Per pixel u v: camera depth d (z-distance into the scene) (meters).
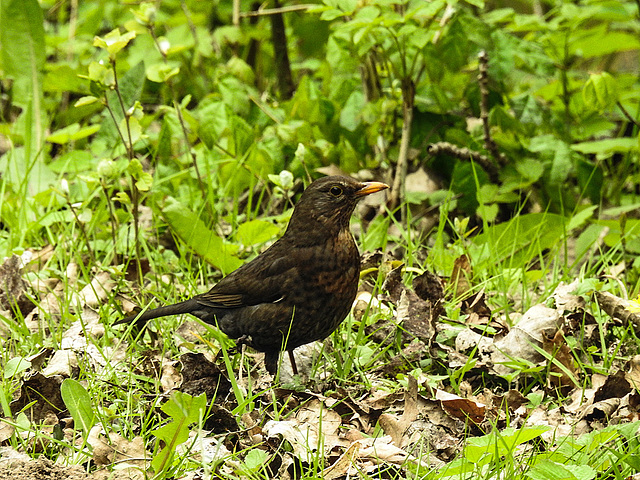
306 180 12.10
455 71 11.40
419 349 8.14
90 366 7.85
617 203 12.29
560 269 10.49
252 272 7.84
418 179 12.12
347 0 10.05
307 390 7.65
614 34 13.66
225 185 12.09
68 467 5.95
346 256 7.71
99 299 8.78
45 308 9.12
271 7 14.45
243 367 8.18
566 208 11.88
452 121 12.39
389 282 9.13
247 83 13.59
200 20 15.25
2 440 6.49
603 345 7.95
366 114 11.89
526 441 6.17
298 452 6.49
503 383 7.90
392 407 7.30
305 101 12.62
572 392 7.54
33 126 12.52
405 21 10.49
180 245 10.68
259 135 13.13
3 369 7.72
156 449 6.34
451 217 11.78
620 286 8.81
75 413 6.56
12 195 11.52
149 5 10.51
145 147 13.30
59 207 11.22
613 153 12.91
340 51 11.86
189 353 7.55
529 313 8.42
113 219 9.98
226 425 6.85
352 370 8.03
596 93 10.93
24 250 10.23
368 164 12.52
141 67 11.98
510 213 12.21
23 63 12.52
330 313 7.79
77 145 13.88
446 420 7.02
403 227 11.36
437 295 9.09
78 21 16.86
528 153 11.83
